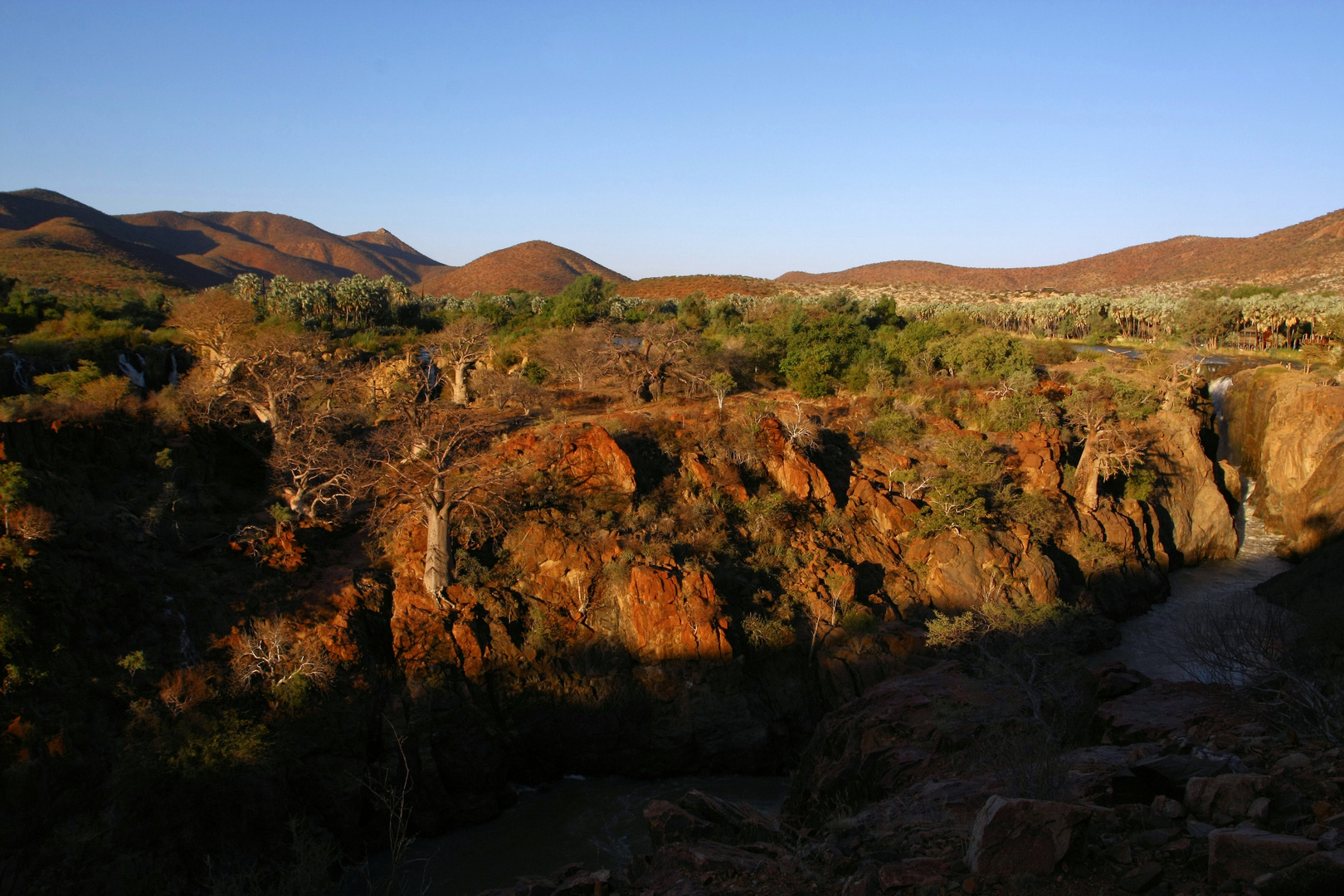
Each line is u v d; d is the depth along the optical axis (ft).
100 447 109.09
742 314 307.78
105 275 429.38
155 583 88.79
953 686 70.44
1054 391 180.24
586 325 244.01
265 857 70.79
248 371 150.20
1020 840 25.88
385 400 167.22
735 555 115.85
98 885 62.18
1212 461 178.60
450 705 90.79
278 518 108.27
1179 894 23.59
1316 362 197.16
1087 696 59.72
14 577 74.69
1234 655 50.24
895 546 127.95
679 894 31.19
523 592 104.63
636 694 98.32
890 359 206.69
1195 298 316.40
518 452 123.24
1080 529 140.36
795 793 70.18
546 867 76.74
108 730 72.18
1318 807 26.22
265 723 79.00
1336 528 146.41
